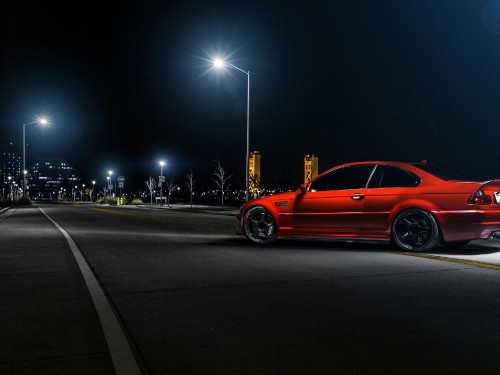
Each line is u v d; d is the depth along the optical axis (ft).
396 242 31.27
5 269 25.73
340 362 12.17
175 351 13.00
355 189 32.60
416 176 31.19
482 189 29.12
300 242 37.68
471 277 22.72
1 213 103.60
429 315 16.29
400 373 11.48
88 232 49.96
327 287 20.74
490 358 12.39
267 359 12.40
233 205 188.24
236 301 18.39
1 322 15.71
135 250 33.55
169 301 18.44
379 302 18.07
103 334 14.46
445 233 29.89
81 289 20.66
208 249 33.76
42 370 11.69
